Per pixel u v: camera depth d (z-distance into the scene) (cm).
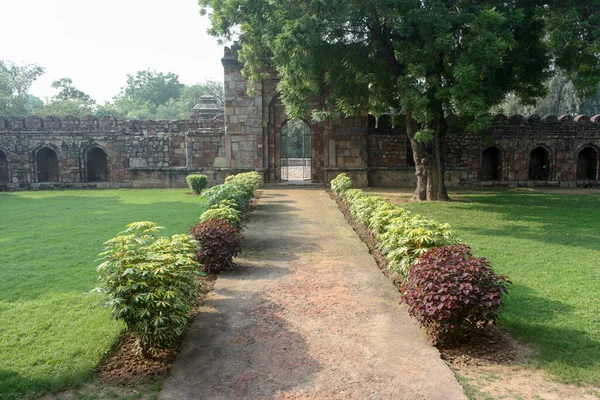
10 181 2114
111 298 387
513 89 1443
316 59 1193
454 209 1288
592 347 411
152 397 340
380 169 1973
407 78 1125
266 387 353
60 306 511
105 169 2261
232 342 429
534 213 1212
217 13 1302
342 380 362
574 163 2127
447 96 1080
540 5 1260
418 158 1498
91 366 379
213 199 992
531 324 462
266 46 1313
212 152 2075
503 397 337
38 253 755
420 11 1073
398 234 591
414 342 429
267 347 420
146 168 2061
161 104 6544
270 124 1955
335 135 1914
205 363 391
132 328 392
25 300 532
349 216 1155
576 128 2117
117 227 995
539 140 2100
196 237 649
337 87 1354
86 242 840
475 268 423
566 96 3019
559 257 726
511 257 727
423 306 415
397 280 620
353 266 685
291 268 675
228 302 533
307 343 427
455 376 368
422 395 340
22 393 341
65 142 2130
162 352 410
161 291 387
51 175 2244
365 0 1118
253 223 1047
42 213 1231
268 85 1923
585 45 1198
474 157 2056
